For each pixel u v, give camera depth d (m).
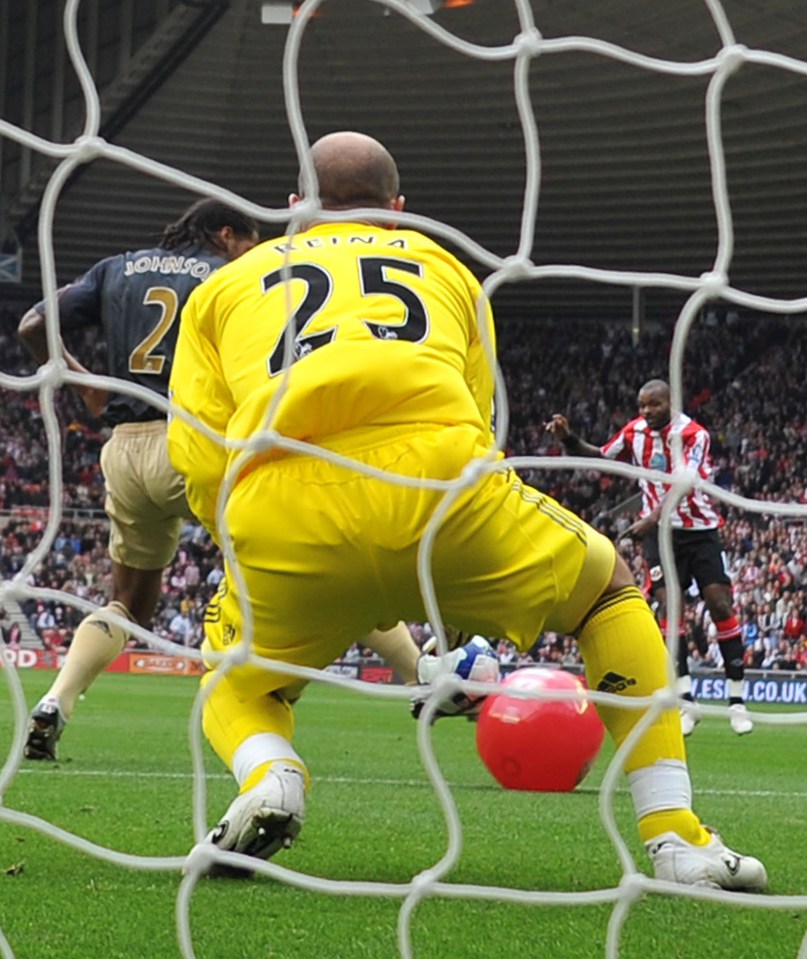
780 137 52.09
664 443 17.28
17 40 50.06
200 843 4.71
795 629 43.38
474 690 4.94
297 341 5.95
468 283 6.43
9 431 58.94
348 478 5.75
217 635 6.40
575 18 47.44
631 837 8.10
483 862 7.05
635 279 5.45
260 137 56.31
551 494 57.19
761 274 61.81
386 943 5.08
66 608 49.81
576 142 54.81
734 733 21.34
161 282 11.30
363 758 14.06
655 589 17.80
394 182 6.64
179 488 10.90
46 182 54.56
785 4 43.72
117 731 16.75
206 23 48.66
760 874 6.27
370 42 50.91
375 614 6.06
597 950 5.05
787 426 58.75
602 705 6.32
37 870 6.38
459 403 5.87
